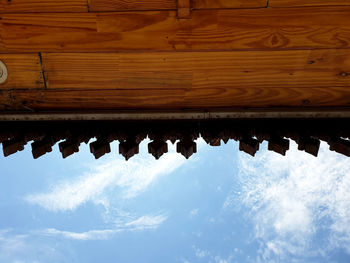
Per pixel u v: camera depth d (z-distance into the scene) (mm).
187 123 2381
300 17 1831
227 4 1817
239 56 1973
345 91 2072
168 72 2059
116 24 1893
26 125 2318
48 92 2156
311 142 2002
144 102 2219
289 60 1971
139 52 1979
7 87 2117
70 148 2119
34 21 1885
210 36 1911
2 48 1959
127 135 2340
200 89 2135
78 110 2258
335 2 1776
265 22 1857
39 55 1994
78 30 1918
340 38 1871
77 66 2043
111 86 2131
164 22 1878
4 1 1833
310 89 2086
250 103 2188
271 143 2115
